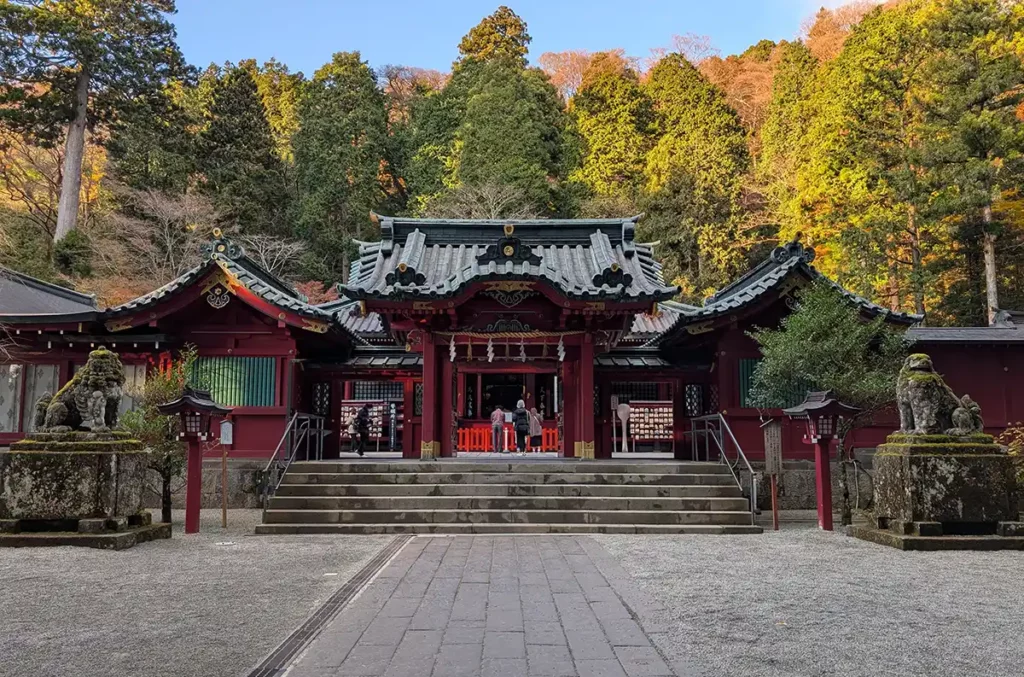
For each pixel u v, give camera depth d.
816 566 9.44
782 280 16.72
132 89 38.66
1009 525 10.81
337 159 45.06
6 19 33.81
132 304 16.94
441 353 17.88
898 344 14.80
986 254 31.22
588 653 5.61
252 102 44.38
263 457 17.16
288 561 9.71
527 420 22.14
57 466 10.87
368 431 24.84
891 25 34.81
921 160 30.70
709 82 53.31
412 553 10.39
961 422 11.49
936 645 5.88
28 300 22.88
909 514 11.06
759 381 15.92
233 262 17.53
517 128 44.78
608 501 13.59
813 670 5.25
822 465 13.34
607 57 61.56
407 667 5.26
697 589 7.99
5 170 39.62
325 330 17.02
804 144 40.97
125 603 7.27
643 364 19.91
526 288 16.17
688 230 43.88
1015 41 30.31
